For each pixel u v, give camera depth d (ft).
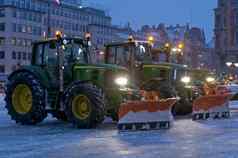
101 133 42.04
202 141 37.06
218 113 59.62
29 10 301.43
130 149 32.99
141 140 37.60
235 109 77.30
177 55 76.59
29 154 30.99
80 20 336.90
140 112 45.34
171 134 41.57
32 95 48.37
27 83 49.19
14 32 293.02
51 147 33.88
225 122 53.52
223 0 305.94
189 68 66.39
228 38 302.45
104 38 345.92
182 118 59.36
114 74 47.75
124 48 60.80
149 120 45.85
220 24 306.76
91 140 37.47
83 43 51.55
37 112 48.26
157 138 38.81
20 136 40.01
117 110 47.26
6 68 289.94
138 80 59.82
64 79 49.01
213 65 309.22
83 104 45.52
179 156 30.27
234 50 299.38
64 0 328.90
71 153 31.32
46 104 48.32
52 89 48.44
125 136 40.06
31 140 37.50
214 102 59.11
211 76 84.12
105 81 47.50
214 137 39.52
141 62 60.49
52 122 52.75
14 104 50.57
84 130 44.42
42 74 48.78
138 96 48.06
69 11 326.24
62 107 47.60
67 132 42.88
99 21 356.79
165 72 61.05
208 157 29.94
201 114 57.41
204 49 355.36
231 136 40.19
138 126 45.21
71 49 50.37
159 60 66.95
